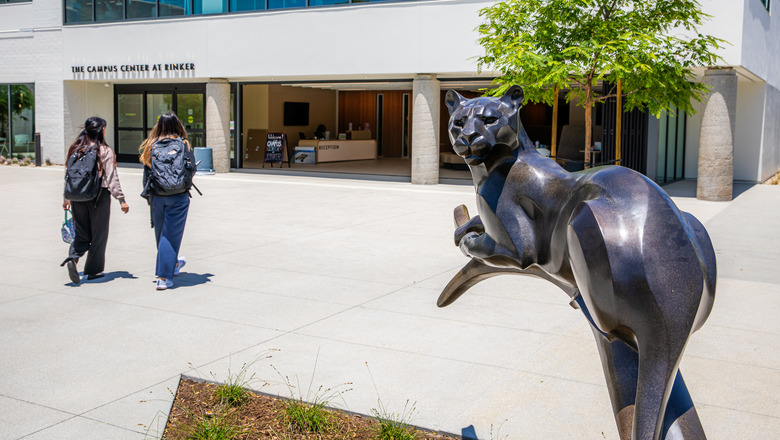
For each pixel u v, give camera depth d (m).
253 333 5.81
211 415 4.10
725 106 15.45
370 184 19.17
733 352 5.43
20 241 9.99
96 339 5.62
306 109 30.03
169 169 7.04
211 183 18.89
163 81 22.81
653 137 18.16
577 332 5.89
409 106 30.95
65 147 24.11
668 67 11.68
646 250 2.24
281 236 10.67
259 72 20.56
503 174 2.88
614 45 11.16
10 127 25.27
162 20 21.84
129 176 20.77
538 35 11.53
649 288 2.21
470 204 14.94
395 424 3.92
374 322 6.16
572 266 2.46
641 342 2.28
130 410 4.22
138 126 24.80
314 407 4.06
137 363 5.06
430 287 7.48
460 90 25.84
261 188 17.78
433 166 19.00
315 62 19.73
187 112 23.77
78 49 23.38
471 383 4.72
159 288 7.21
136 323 6.07
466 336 5.77
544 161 2.87
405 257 9.13
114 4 22.77
